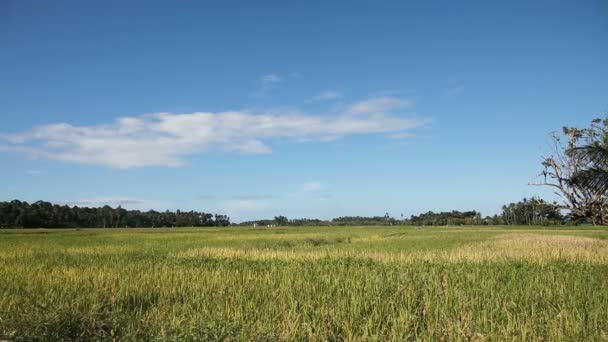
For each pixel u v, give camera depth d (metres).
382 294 11.51
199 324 8.41
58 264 18.92
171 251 28.61
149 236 51.34
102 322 8.95
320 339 8.35
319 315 9.38
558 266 17.84
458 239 45.94
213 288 12.38
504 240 42.72
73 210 129.75
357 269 16.41
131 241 40.41
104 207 139.50
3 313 9.35
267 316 9.32
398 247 33.50
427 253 25.56
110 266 18.05
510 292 11.93
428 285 12.61
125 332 8.37
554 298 11.24
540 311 9.99
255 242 40.06
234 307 10.07
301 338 8.37
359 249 31.53
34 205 114.56
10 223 107.56
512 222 141.62
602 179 17.88
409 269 16.28
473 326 8.78
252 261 21.02
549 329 8.54
